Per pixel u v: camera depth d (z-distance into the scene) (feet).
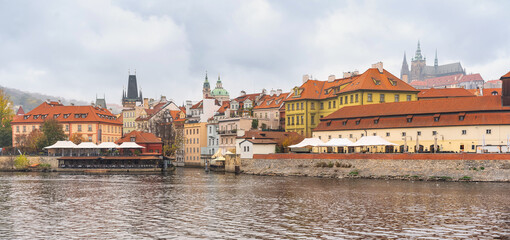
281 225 182.70
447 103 406.41
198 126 646.33
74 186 329.31
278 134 508.12
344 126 458.09
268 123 603.26
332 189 294.66
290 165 428.56
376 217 197.57
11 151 621.31
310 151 484.74
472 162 333.83
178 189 305.73
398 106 435.12
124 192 289.94
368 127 436.35
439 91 566.77
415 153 355.97
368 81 504.02
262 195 269.44
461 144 382.83
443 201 237.86
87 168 509.35
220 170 506.07
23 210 219.20
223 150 588.09
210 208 223.51
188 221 191.11
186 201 247.50
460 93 561.43
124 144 528.22
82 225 183.52
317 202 239.71
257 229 175.83
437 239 160.35
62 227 179.73
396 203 233.35
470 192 270.26
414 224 183.42
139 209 221.46
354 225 182.19
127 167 506.07
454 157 339.98
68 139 654.53
